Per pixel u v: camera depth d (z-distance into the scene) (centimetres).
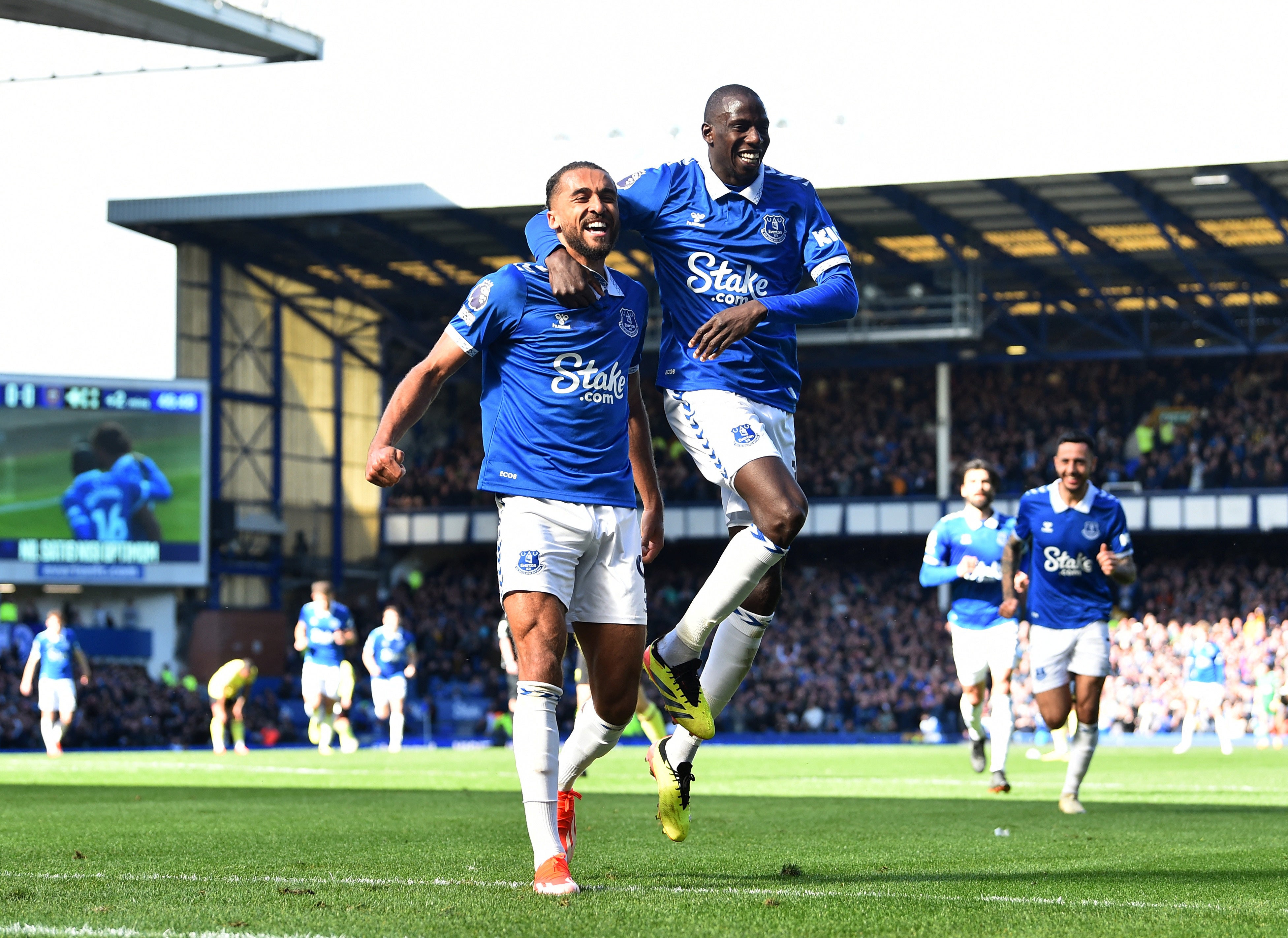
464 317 534
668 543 4844
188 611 4216
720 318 565
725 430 596
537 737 512
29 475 3856
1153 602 4322
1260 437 4378
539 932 410
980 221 3816
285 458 4666
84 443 3909
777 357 616
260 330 4572
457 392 5056
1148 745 3262
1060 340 4706
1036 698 1008
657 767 599
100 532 3894
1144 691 3519
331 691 2456
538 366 533
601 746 571
